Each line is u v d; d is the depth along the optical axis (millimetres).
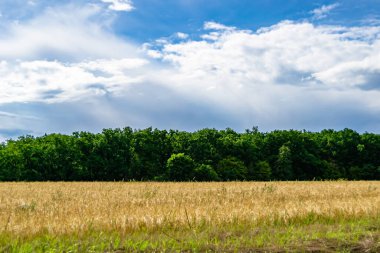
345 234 10641
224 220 12742
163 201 19938
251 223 12586
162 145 81250
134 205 17688
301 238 10336
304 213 14000
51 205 17734
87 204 18000
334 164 90938
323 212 14273
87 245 9289
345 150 92312
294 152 88250
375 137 93625
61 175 72188
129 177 75000
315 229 11836
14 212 15266
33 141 83875
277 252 8977
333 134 97125
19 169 71750
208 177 71875
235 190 29266
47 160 72938
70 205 17531
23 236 10211
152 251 8898
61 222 11984
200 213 13469
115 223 11656
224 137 91125
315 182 47188
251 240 10008
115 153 75375
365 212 14508
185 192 26828
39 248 8945
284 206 16141
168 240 9977
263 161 84688
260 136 98062
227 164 79625
